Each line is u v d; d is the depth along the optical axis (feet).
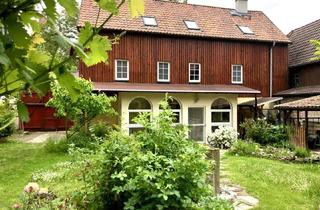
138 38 65.26
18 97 2.65
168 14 71.51
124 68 64.49
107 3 2.75
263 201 23.50
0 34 2.42
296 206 22.43
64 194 18.02
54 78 2.68
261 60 74.33
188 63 68.80
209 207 14.67
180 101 61.26
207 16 75.05
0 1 2.39
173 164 14.78
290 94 68.95
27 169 33.91
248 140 57.16
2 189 25.62
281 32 77.87
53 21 2.47
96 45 2.85
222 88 64.95
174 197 14.34
